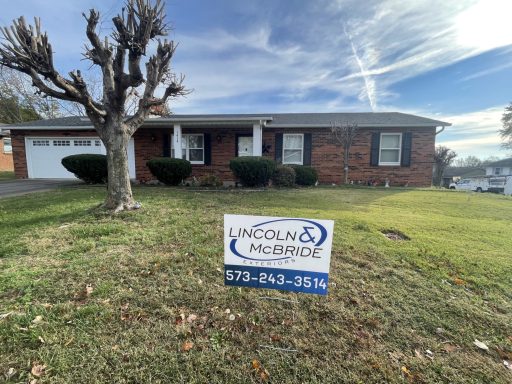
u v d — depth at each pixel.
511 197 9.16
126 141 5.24
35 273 2.70
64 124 12.59
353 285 2.68
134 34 4.54
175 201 6.39
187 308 2.25
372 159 11.95
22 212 5.23
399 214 5.79
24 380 1.56
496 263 3.24
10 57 4.00
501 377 1.68
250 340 1.93
